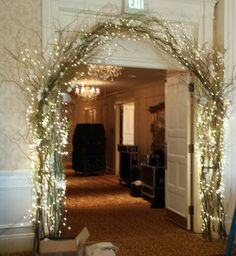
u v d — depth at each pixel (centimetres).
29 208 399
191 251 401
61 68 402
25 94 396
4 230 391
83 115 1473
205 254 391
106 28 422
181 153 500
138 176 855
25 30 397
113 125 1139
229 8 464
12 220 393
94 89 933
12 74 393
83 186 879
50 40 406
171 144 530
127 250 403
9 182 392
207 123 459
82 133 1105
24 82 396
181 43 460
